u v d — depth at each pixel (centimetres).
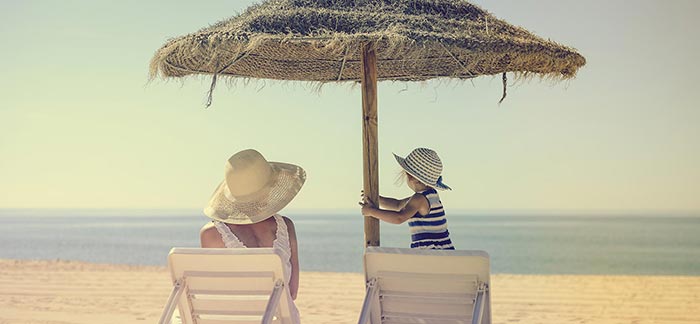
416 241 525
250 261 412
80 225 7569
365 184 527
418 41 459
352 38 461
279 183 478
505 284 1350
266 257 408
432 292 423
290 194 475
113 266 1638
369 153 525
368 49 522
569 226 6762
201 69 560
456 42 468
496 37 485
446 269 412
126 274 1445
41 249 5122
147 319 890
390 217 508
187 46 466
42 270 1506
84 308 973
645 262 4341
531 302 1089
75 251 5022
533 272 4153
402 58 626
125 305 1008
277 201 467
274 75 651
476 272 406
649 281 1407
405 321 433
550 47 507
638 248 4956
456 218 8475
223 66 521
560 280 1417
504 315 959
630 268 4153
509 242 5453
